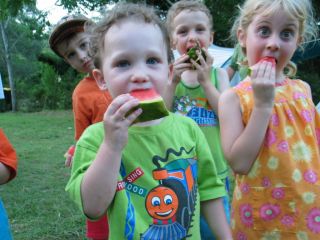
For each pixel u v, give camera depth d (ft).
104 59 1.56
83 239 3.86
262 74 1.70
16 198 5.16
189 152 1.65
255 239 1.85
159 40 1.54
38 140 10.45
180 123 1.71
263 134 1.74
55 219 4.36
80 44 3.16
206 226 2.24
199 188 1.72
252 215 1.85
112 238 1.52
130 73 1.46
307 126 1.90
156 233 1.51
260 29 1.87
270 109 1.73
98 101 3.04
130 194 1.53
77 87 3.22
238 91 1.90
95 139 1.56
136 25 1.50
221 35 14.96
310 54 8.64
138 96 1.43
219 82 2.78
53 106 23.40
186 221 1.57
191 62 2.57
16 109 24.27
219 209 1.72
